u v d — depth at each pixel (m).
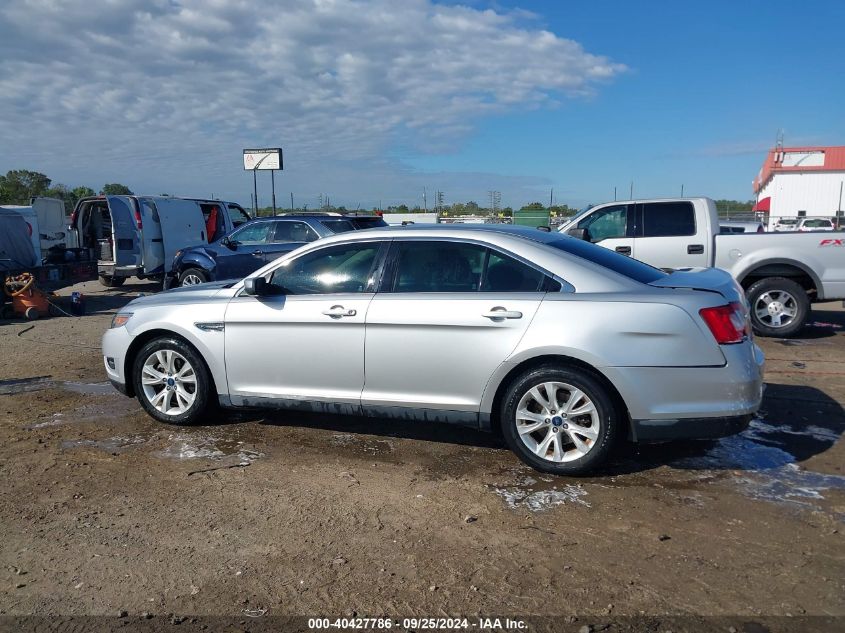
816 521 3.77
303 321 4.89
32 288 11.48
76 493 4.27
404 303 4.63
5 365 7.83
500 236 4.66
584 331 4.19
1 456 4.90
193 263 12.66
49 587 3.24
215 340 5.20
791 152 51.66
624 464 4.61
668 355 4.11
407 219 27.22
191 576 3.31
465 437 5.20
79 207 14.78
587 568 3.33
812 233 8.80
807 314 8.80
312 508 4.02
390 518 3.88
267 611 3.02
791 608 2.98
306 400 4.98
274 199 24.67
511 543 3.58
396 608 3.03
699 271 5.13
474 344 4.44
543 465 4.39
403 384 4.68
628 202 9.80
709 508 3.95
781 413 5.67
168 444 5.13
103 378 7.18
